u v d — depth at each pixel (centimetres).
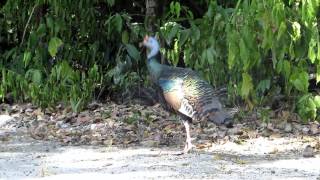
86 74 1805
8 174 1070
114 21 1691
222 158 1190
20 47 1805
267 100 1549
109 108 1694
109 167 1112
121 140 1377
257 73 1463
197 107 1180
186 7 1739
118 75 1739
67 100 1681
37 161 1174
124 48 1759
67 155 1227
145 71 1773
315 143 1320
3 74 1681
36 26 1769
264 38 1196
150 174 1051
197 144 1320
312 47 1191
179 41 1545
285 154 1231
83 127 1513
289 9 1219
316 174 1057
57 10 1677
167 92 1213
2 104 1770
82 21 1761
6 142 1376
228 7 1730
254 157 1204
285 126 1458
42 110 1664
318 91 1597
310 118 1381
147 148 1299
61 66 1625
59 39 1652
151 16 1748
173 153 1237
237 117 1505
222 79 1516
